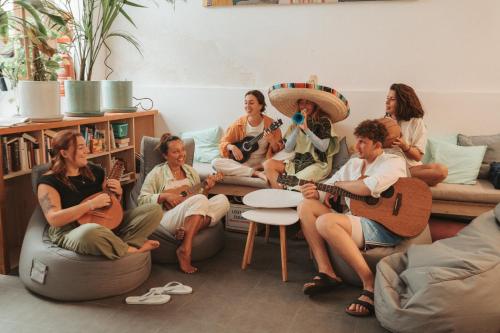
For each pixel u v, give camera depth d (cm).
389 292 240
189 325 246
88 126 387
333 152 382
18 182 346
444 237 319
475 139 381
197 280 298
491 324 221
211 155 433
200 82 467
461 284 222
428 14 393
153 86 476
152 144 368
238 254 342
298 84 361
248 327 245
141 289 284
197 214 310
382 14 403
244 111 449
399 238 284
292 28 429
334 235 273
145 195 328
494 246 245
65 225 278
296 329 244
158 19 469
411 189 283
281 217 301
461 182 357
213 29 453
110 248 269
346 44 416
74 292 265
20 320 247
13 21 349
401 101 365
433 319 220
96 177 296
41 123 328
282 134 436
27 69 342
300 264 326
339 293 283
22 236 353
